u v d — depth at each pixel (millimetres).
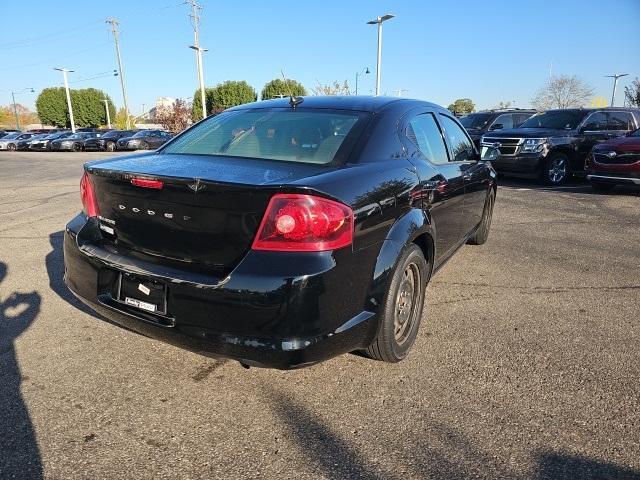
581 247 5859
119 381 2869
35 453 2270
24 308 3861
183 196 2391
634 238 6312
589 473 2180
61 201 9148
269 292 2193
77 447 2316
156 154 3230
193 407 2637
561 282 4625
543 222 7270
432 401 2705
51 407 2611
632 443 2375
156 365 3051
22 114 108125
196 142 3309
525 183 11945
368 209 2518
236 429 2463
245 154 2980
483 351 3270
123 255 2668
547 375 2977
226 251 2350
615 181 9547
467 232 4684
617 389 2832
